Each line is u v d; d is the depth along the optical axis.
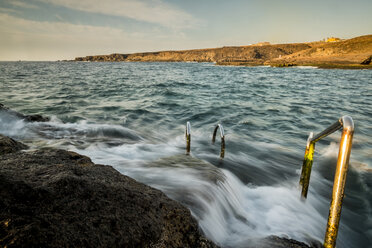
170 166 3.79
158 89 19.78
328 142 7.04
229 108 12.27
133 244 1.56
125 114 10.53
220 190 3.07
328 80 31.86
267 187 4.06
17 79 27.53
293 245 2.18
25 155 2.47
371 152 6.25
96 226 1.51
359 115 10.88
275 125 9.20
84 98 14.80
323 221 3.18
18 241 1.19
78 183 1.79
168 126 8.91
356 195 4.20
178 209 2.05
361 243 3.01
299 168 5.23
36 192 1.54
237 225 2.67
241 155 5.79
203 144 6.62
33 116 7.92
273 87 22.81
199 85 23.97
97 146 5.57
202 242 1.93
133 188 2.10
